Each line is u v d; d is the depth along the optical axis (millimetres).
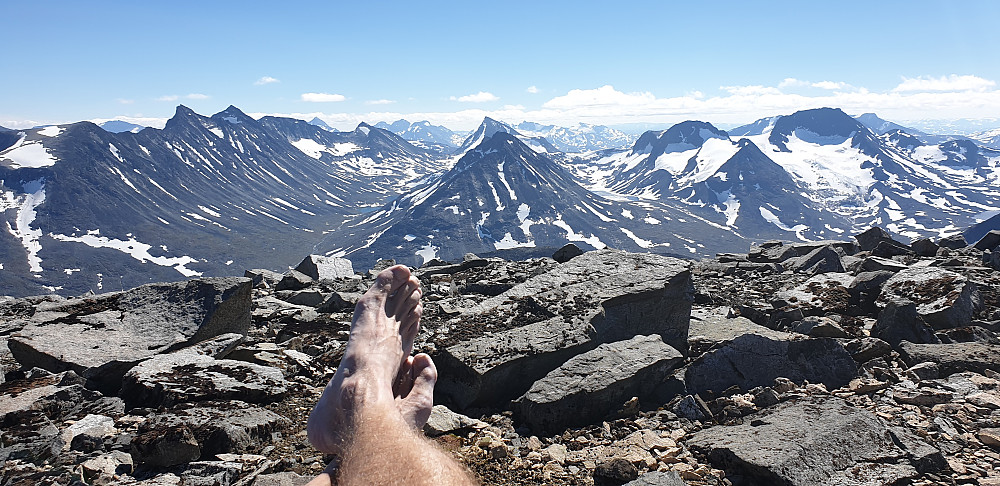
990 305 14195
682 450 7848
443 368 9984
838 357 10297
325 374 10852
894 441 7465
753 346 10391
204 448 7703
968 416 8461
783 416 8078
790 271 21047
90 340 11672
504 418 8969
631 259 13234
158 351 11570
